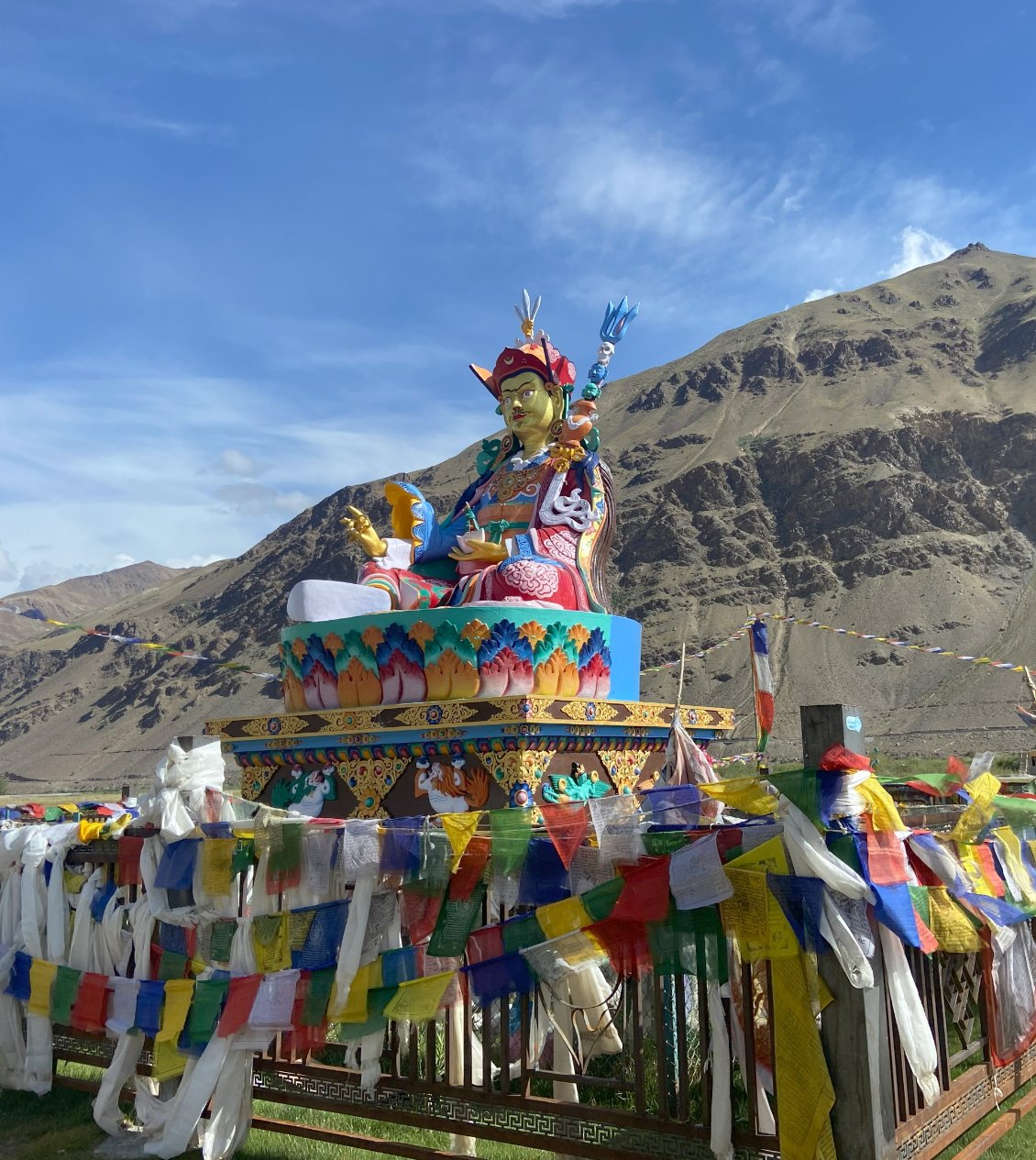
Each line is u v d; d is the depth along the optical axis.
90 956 5.07
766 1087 3.88
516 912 4.14
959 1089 4.09
